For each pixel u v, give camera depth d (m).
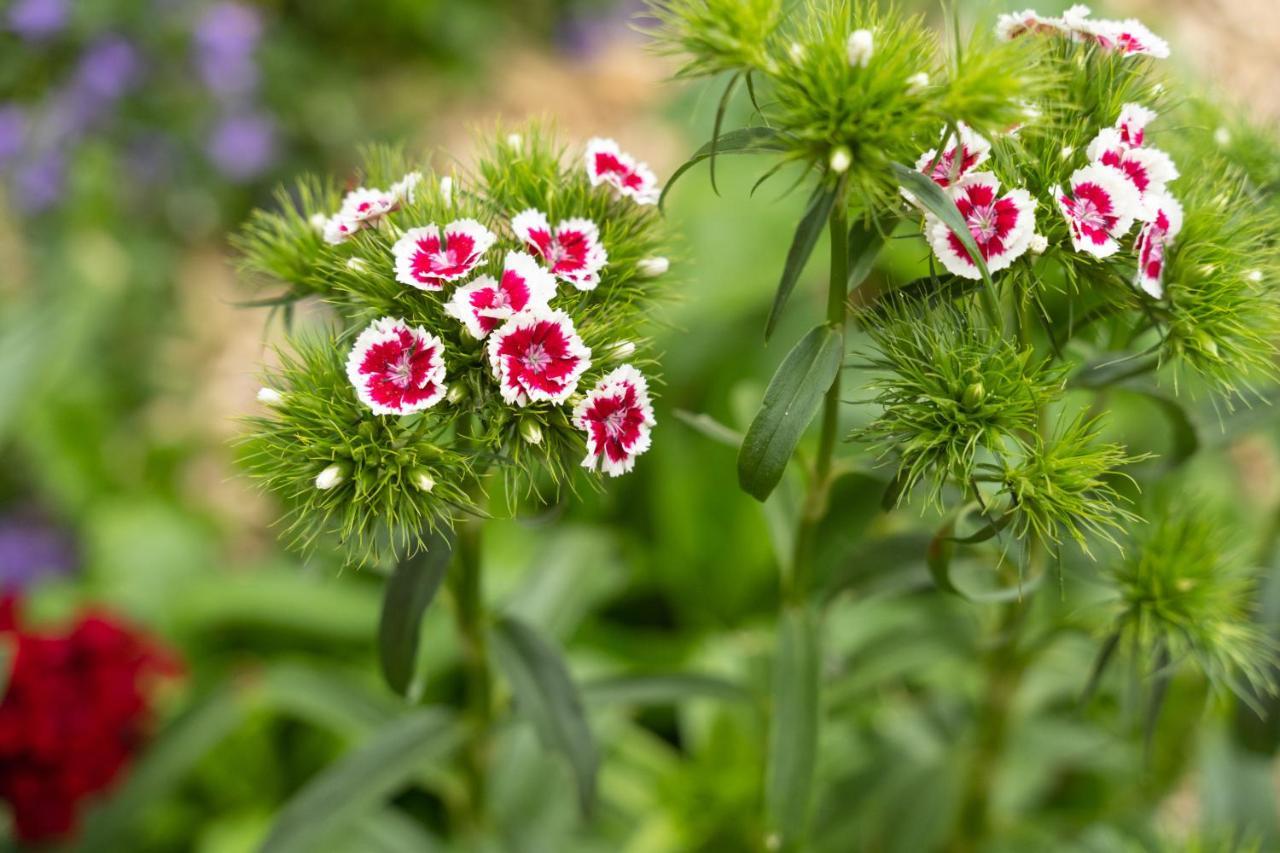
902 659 0.70
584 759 0.64
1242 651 0.63
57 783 0.75
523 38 1.81
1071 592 0.75
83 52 1.38
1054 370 0.58
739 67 0.56
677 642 0.93
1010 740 0.74
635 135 1.48
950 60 0.56
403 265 0.57
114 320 1.25
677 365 1.01
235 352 1.35
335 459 0.57
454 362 0.57
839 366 0.58
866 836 0.76
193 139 1.39
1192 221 0.58
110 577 0.97
